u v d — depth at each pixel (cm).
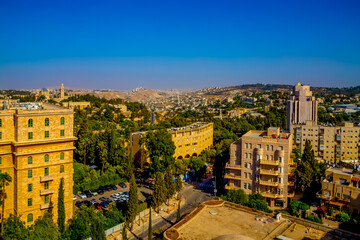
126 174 13800
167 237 5041
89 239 7950
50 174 8756
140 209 10469
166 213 10725
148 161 16025
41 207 8562
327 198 10112
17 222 7269
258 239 5097
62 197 8294
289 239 5034
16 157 8212
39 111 8469
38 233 7100
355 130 16688
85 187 12531
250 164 11362
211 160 17112
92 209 9000
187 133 17638
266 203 10394
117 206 10288
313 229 5534
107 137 14712
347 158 16825
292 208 10231
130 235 9069
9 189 8525
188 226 5544
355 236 5222
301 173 11250
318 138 17300
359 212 9569
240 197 10169
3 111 8300
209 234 5269
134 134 16262
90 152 15012
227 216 5988
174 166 13975
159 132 14925
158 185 10256
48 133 8706
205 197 12319
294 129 18162
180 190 11981
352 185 10000
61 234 8031
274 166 10888
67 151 9031
